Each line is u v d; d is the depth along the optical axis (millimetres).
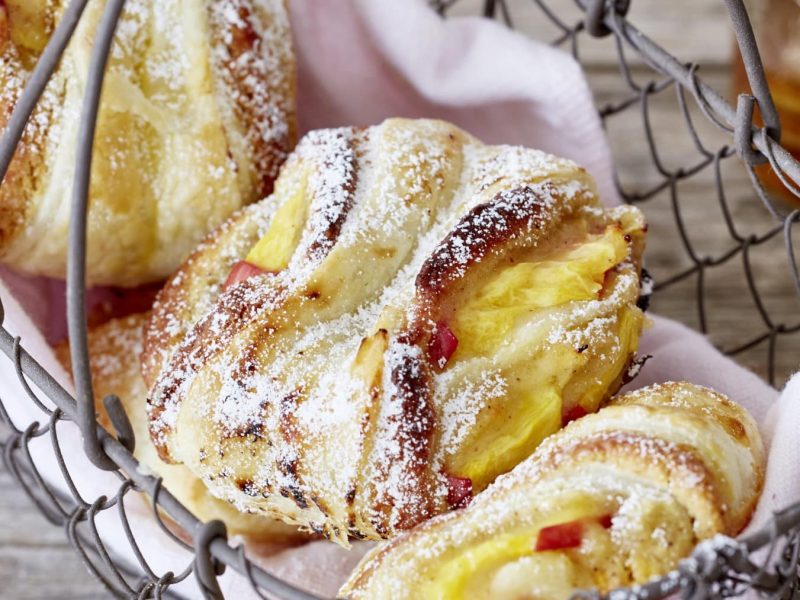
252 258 414
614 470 349
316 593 408
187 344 398
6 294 425
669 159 610
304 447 374
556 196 400
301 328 387
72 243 334
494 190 400
